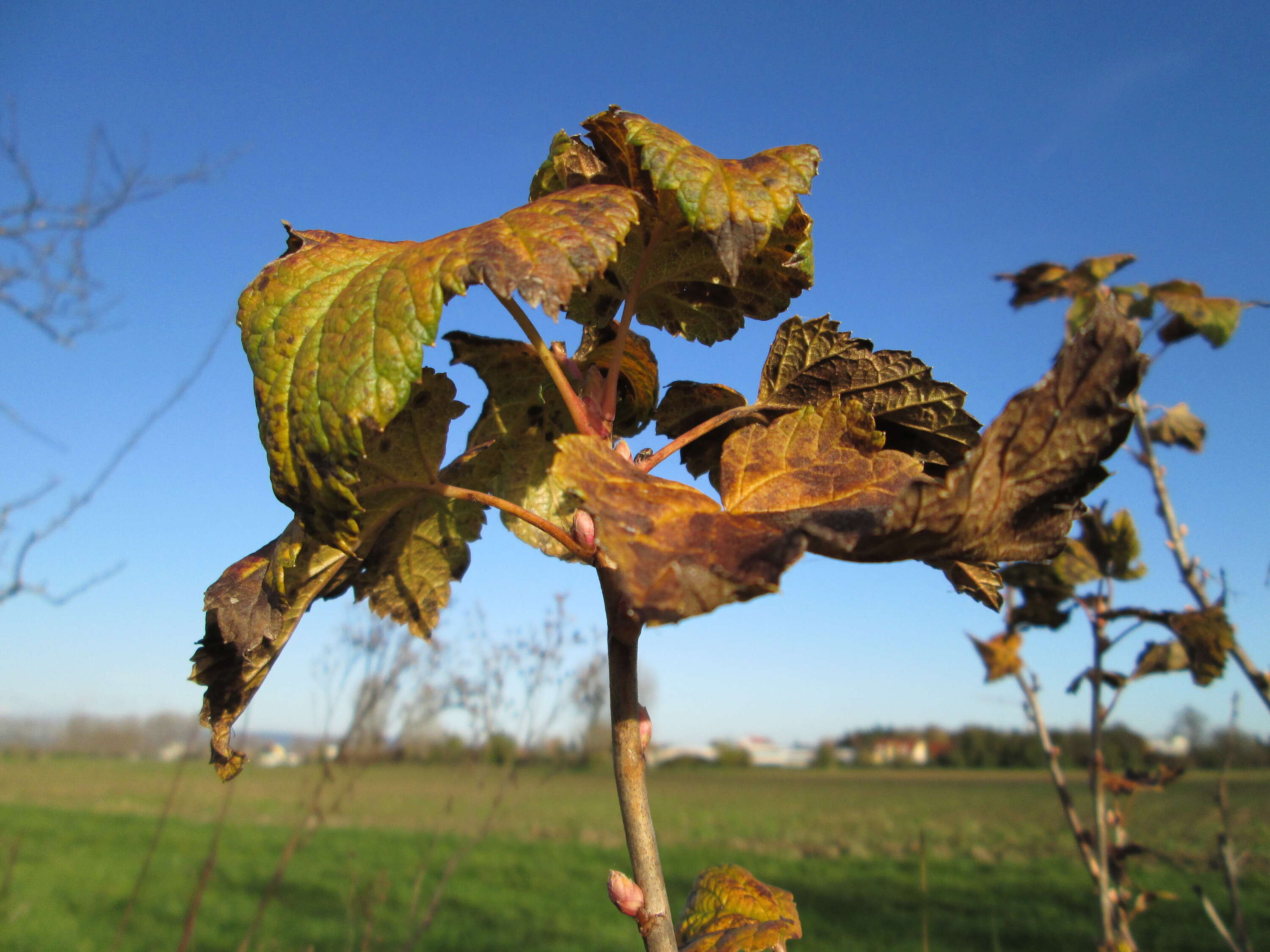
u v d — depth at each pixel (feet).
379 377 0.45
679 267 0.60
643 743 0.53
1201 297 1.35
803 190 0.52
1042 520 0.46
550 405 0.67
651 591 0.39
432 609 0.72
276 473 0.48
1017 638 1.28
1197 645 1.13
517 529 0.68
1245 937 1.12
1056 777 1.21
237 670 0.62
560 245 0.46
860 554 0.44
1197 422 1.40
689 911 0.61
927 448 0.62
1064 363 0.41
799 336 0.59
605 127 0.55
